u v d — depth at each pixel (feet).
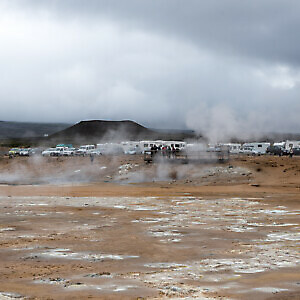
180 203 74.79
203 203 74.95
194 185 115.34
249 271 28.86
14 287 25.02
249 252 35.58
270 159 151.64
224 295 23.20
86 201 78.48
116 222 53.26
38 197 86.84
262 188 103.60
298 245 38.65
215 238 42.29
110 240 41.19
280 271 28.78
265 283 25.64
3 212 63.00
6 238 42.19
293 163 136.26
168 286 25.12
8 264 31.24
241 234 44.78
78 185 121.08
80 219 56.13
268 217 57.93
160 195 90.22
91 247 37.81
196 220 55.06
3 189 106.63
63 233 45.21
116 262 31.96
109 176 143.95
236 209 66.90
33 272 28.78
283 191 97.14
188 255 34.50
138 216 58.95
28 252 35.53
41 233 45.14
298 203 74.74
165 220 55.31
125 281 26.32
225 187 107.24
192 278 27.07
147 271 29.07
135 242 40.04
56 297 23.02
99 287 24.97
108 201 78.23
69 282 26.12
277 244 39.14
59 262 31.91
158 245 38.70
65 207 69.46
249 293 23.53
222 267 30.14
